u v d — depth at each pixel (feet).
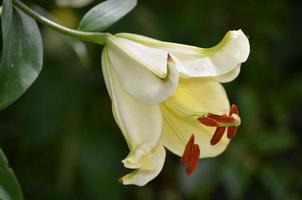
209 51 4.03
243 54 4.02
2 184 4.07
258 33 7.11
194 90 4.09
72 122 6.20
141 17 6.29
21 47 4.12
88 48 6.24
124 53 4.05
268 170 6.37
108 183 6.14
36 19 4.13
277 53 7.80
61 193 6.27
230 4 6.98
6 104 4.05
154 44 4.07
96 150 6.17
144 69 4.00
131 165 3.94
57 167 6.45
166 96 3.89
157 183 6.77
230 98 6.69
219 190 7.89
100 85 6.35
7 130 6.54
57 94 6.18
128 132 4.00
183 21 6.77
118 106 4.03
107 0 4.34
